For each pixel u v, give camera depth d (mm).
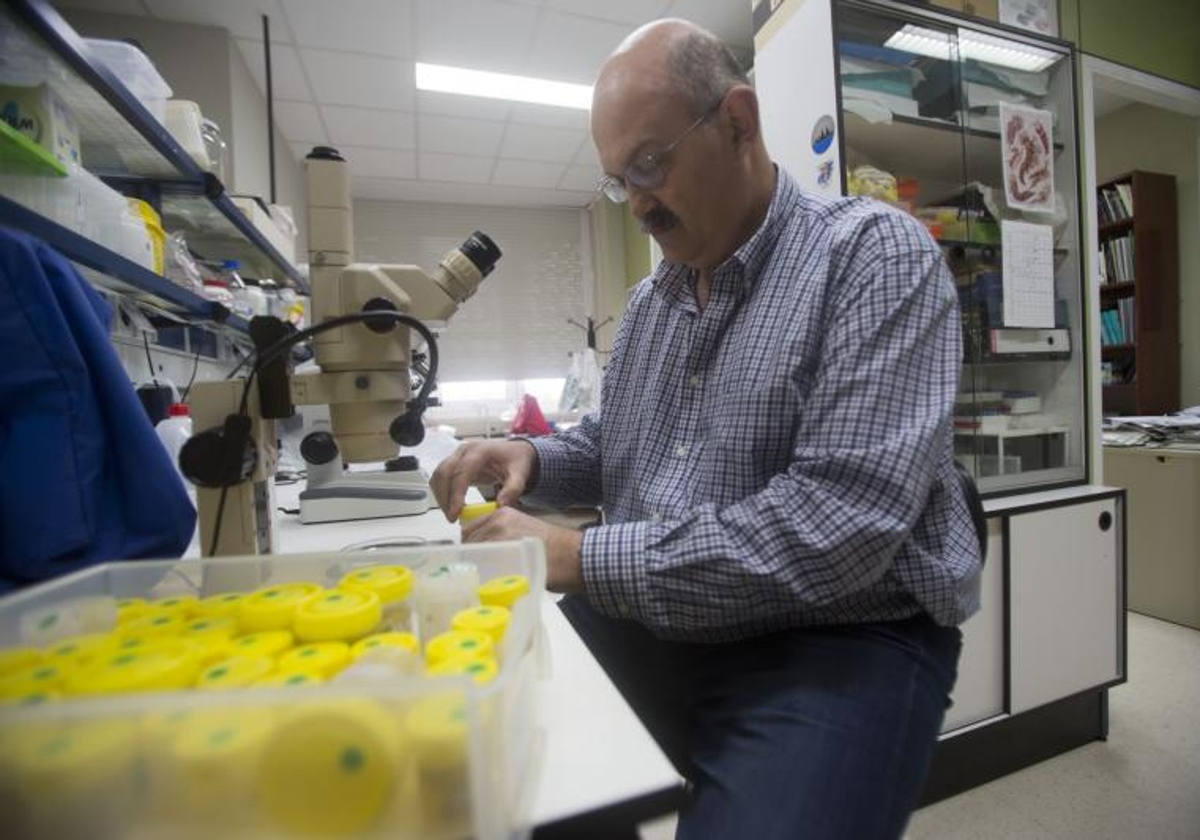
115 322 1256
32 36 719
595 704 456
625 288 4645
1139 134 3453
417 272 804
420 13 2527
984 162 1739
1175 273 3270
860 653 679
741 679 700
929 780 1390
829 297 761
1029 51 1703
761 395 772
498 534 639
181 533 622
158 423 1124
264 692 295
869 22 1536
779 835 500
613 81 800
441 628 483
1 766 281
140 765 287
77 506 547
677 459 888
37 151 783
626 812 353
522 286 4766
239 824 290
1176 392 3260
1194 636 2139
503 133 3578
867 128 1615
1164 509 2285
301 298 2395
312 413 1438
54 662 377
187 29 2520
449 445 2207
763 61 1679
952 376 681
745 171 847
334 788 292
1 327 529
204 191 1332
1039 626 1524
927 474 627
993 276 1681
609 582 597
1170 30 1961
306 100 3166
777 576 577
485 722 296
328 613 421
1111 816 1319
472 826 289
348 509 1248
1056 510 1546
